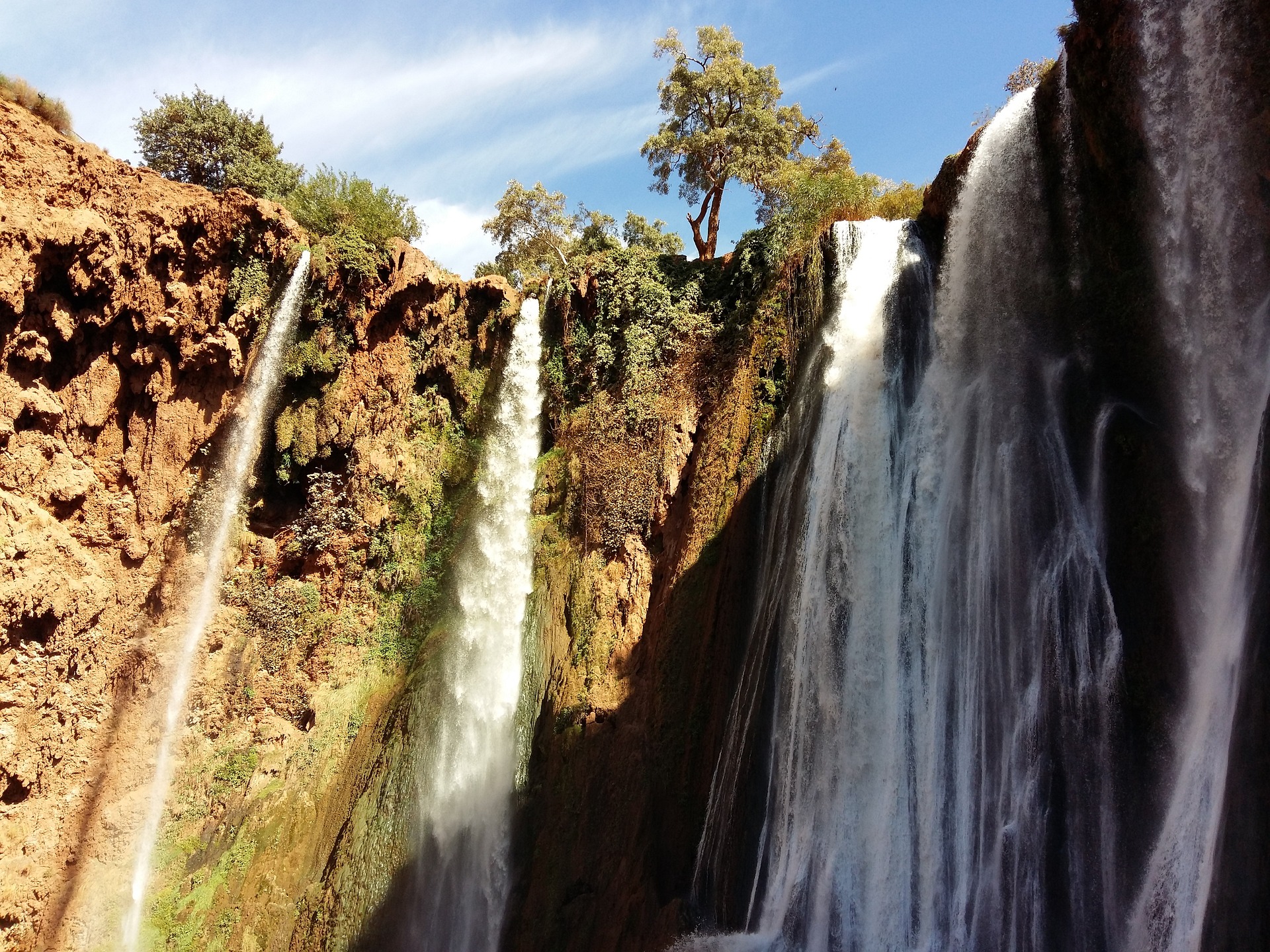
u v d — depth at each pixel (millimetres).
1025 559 14344
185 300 23656
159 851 21594
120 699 22438
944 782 14609
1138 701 12164
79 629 21672
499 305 26859
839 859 15195
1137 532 12664
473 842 20312
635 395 22766
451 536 25328
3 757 19828
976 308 16625
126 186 23109
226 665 23922
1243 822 9547
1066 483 14031
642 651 20188
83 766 21453
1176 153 12422
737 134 30297
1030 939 12492
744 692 17891
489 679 22500
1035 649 13766
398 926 19734
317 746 22922
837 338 19438
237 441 24609
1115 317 13633
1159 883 11141
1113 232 13773
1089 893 12000
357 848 20969
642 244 33031
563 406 25203
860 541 17281
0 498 20516
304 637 24438
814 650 16969
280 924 20312
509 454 25781
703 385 22016
